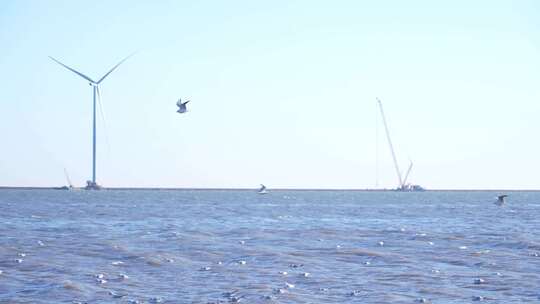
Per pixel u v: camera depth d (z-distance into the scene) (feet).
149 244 252.42
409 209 585.22
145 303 147.95
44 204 639.76
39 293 158.20
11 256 214.90
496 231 318.86
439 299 153.48
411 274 184.96
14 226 346.54
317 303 148.56
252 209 564.30
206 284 169.48
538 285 169.37
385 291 161.38
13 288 163.84
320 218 431.02
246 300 150.92
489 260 211.82
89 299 151.94
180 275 182.80
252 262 207.00
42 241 262.47
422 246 249.75
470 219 428.56
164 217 431.84
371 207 628.69
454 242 263.70
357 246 249.34
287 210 548.31
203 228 333.42
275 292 159.12
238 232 307.17
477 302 151.23
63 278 176.96
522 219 429.38
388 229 330.95
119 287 165.58
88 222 379.35
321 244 256.11
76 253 224.12
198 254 223.30
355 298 153.69
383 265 201.87
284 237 284.00
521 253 228.22
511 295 158.40
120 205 628.69
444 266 200.13
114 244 249.55
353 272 188.44
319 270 192.03
